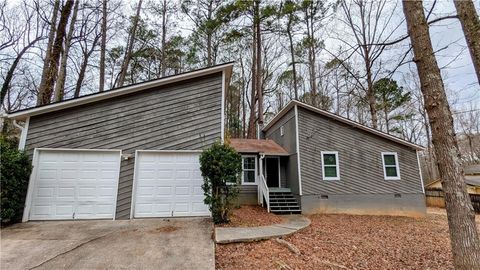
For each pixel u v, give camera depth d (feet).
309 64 64.34
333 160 39.96
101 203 24.39
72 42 40.16
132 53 54.85
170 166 26.08
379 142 41.14
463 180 10.75
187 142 26.78
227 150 24.56
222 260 16.02
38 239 18.26
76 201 24.12
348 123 41.06
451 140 10.99
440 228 29.63
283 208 37.35
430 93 11.50
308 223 27.30
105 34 47.80
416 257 18.12
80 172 24.70
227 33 59.82
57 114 25.39
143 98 27.12
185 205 25.55
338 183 38.99
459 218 10.46
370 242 21.81
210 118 27.78
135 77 66.69
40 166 24.27
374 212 38.45
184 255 15.92
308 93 74.49
